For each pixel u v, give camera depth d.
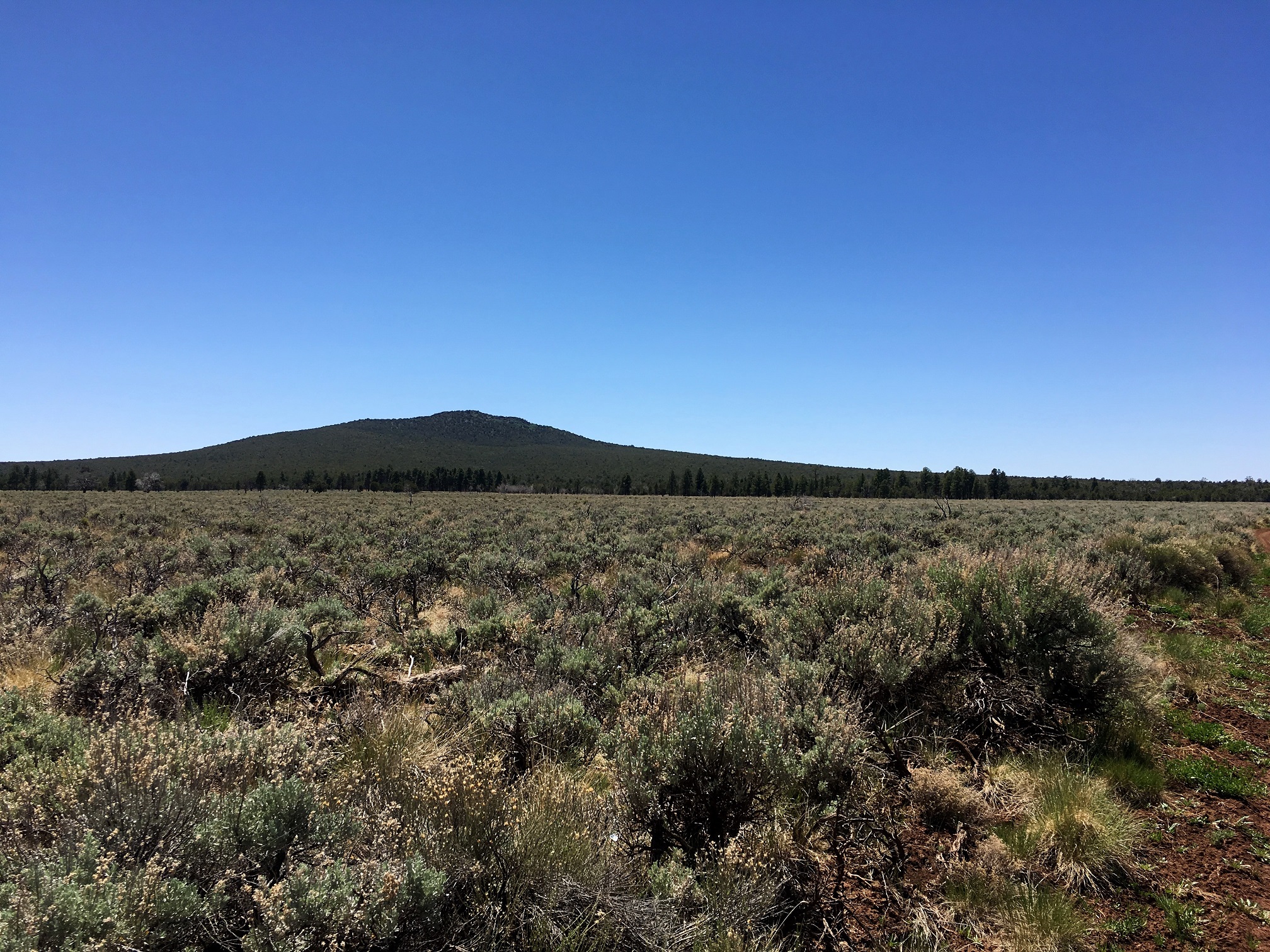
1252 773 5.02
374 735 4.43
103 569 12.68
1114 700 5.34
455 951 2.63
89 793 3.12
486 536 21.03
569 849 3.13
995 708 5.44
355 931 2.48
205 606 8.12
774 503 50.53
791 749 4.03
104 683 5.22
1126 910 3.44
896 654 5.39
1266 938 3.25
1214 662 7.67
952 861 3.72
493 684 5.68
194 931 2.51
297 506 38.19
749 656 6.76
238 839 2.87
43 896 2.28
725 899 3.05
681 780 3.70
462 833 3.05
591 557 15.77
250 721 5.08
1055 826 3.93
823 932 3.19
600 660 6.36
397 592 11.03
